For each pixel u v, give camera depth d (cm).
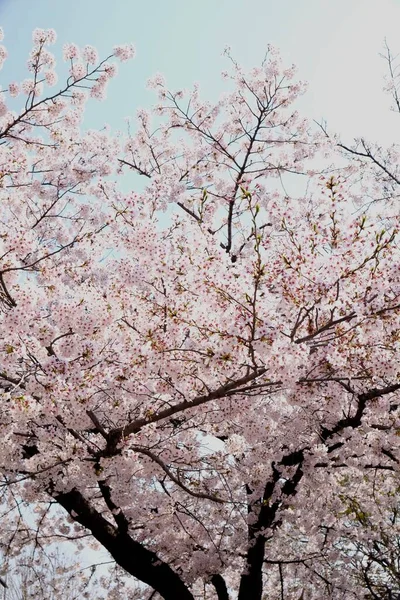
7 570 961
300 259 459
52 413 508
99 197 792
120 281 549
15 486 849
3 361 483
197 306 528
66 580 1039
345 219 498
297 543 1064
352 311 481
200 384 567
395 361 525
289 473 838
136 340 551
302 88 920
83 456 586
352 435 752
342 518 1038
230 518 854
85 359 496
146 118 975
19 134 754
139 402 622
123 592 1062
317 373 543
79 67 702
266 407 727
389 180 960
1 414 547
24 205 764
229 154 929
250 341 464
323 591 1011
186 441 697
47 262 609
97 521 798
